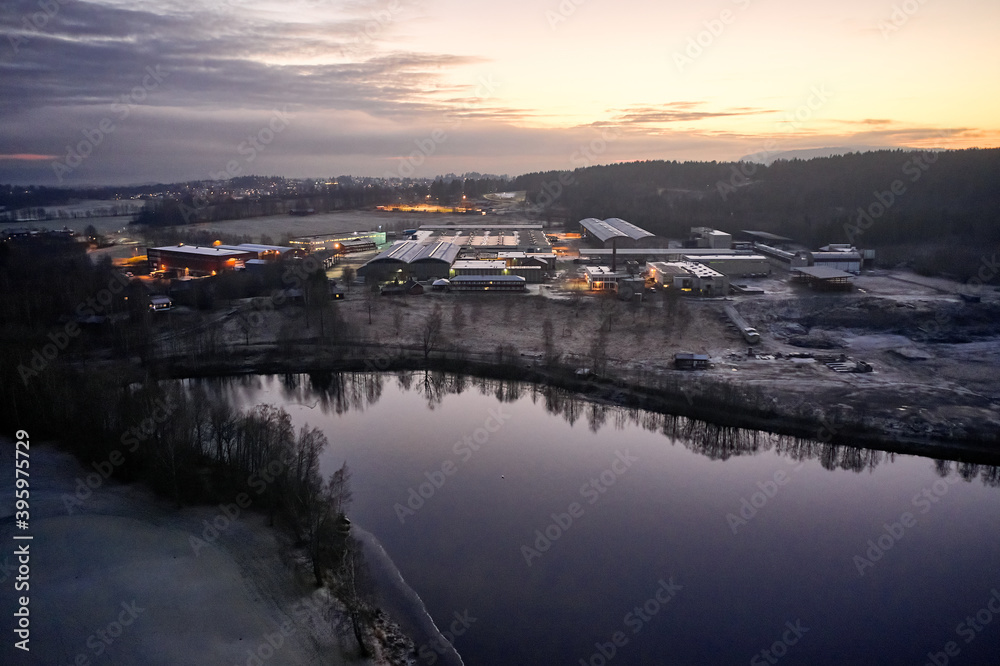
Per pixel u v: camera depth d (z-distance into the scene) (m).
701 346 97.69
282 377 92.19
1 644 37.59
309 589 44.03
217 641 38.84
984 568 49.34
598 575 48.22
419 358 96.31
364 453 68.19
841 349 97.25
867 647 41.12
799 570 49.16
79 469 58.62
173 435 54.78
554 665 39.25
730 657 40.16
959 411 73.38
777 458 67.38
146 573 44.50
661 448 69.94
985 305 106.62
